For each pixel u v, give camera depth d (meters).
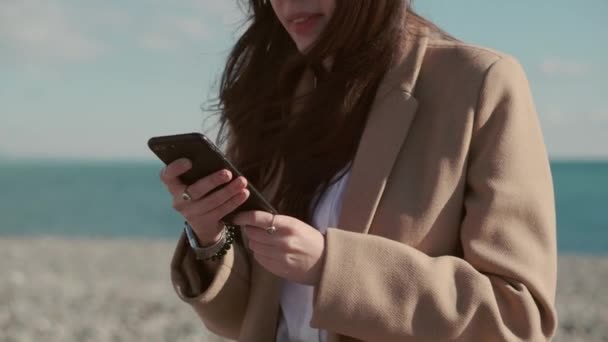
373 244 1.67
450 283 1.65
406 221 1.74
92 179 112.94
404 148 1.81
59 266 15.43
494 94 1.77
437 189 1.73
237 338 2.20
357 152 1.83
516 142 1.74
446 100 1.80
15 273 13.75
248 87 2.16
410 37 1.92
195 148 1.65
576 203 63.50
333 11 1.84
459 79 1.80
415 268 1.65
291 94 2.12
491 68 1.79
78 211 51.62
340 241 1.67
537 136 1.81
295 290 1.93
